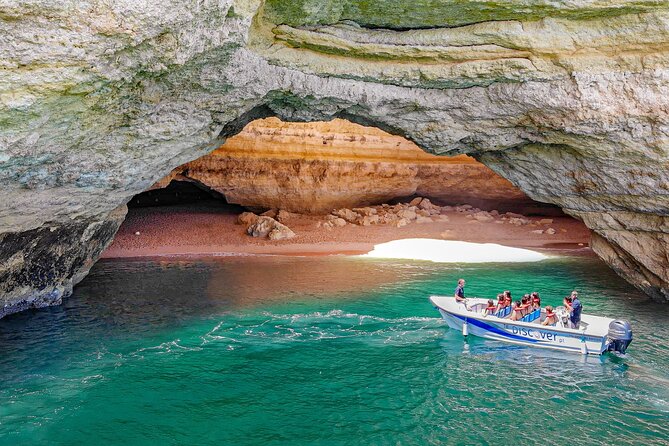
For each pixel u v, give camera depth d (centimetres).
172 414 1046
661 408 1084
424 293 1933
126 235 2848
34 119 877
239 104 1330
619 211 1584
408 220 3241
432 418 1041
